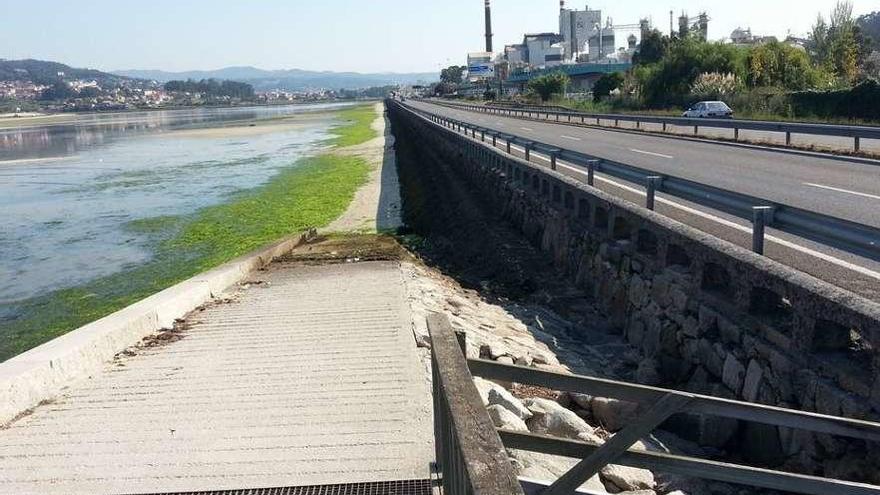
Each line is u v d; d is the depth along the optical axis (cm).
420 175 3172
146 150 6888
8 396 575
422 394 585
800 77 4562
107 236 2523
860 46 5616
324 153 5438
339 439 509
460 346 357
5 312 1641
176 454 498
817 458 514
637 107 5378
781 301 661
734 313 676
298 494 439
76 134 10731
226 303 979
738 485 541
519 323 1029
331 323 833
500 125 4306
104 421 562
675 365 801
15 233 2689
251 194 3341
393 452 484
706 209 1168
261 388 621
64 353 651
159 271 1931
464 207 2111
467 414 262
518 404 563
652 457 364
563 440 359
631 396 350
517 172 1795
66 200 3553
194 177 4278
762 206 701
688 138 2778
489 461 226
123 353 746
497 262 1504
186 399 604
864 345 543
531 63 16850
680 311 796
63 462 492
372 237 1753
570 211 1320
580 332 1031
